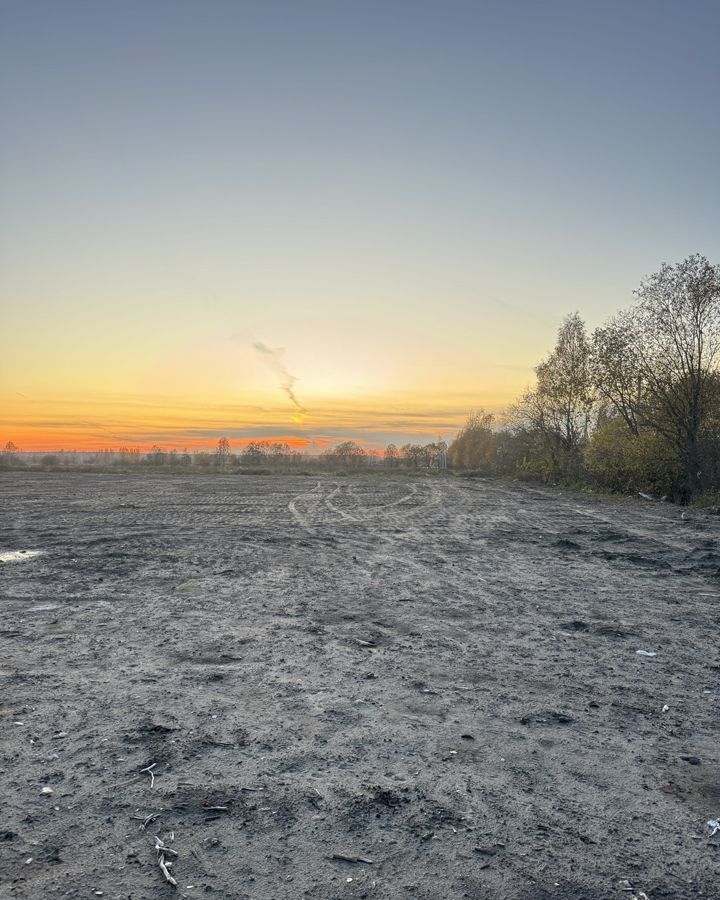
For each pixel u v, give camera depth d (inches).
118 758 148.8
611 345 1171.9
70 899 100.0
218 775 141.1
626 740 162.7
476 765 147.9
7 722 168.7
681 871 109.9
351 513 783.1
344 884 104.9
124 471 2144.4
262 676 207.2
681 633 266.2
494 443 2143.2
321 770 144.1
